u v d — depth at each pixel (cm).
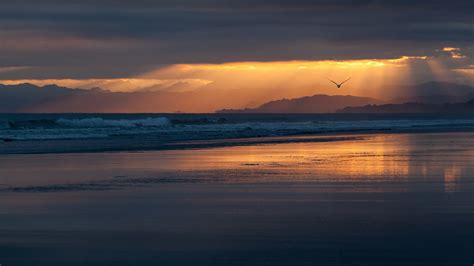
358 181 2817
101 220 1881
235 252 1476
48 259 1427
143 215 1962
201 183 2802
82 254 1470
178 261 1404
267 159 4109
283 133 8600
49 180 2952
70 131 8206
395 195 2361
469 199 2250
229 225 1788
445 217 1881
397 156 4256
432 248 1500
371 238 1603
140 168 3528
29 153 4697
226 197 2348
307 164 3709
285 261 1395
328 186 2648
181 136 7594
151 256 1448
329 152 4753
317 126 11606
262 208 2081
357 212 1983
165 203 2211
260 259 1413
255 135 7962
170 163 3834
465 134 7969
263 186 2670
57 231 1720
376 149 5059
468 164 3597
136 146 5584
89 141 6394
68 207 2131
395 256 1430
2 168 3544
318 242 1567
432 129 10056
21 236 1655
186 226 1781
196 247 1527
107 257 1443
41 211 2048
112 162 3925
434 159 3972
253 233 1675
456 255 1438
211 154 4606
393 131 9269
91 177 3075
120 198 2344
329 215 1934
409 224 1777
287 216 1922
